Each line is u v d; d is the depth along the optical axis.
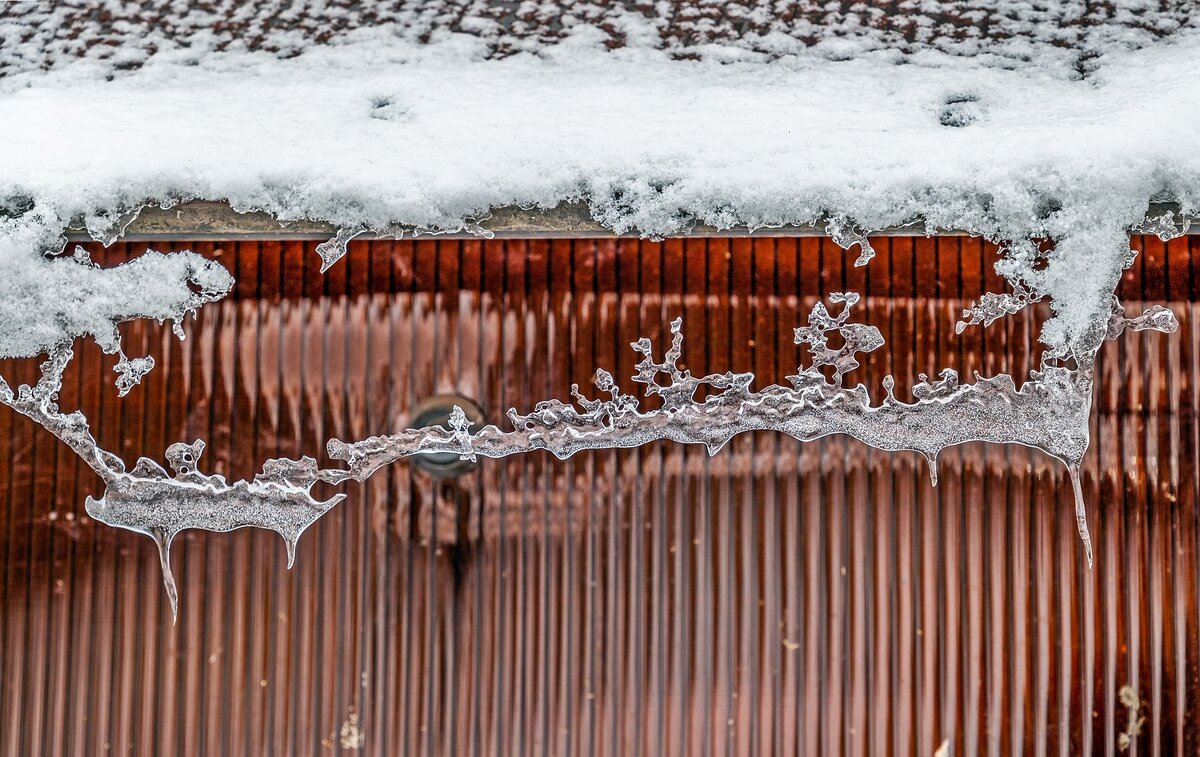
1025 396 3.02
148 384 3.04
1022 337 3.04
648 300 3.07
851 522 3.06
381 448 3.05
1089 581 3.05
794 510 3.06
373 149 2.77
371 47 3.35
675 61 3.26
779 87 3.12
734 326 3.06
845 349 3.05
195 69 3.30
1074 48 3.26
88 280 2.90
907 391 3.04
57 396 3.02
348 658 3.04
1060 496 3.06
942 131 2.83
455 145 2.77
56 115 2.94
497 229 2.74
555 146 2.74
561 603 3.05
